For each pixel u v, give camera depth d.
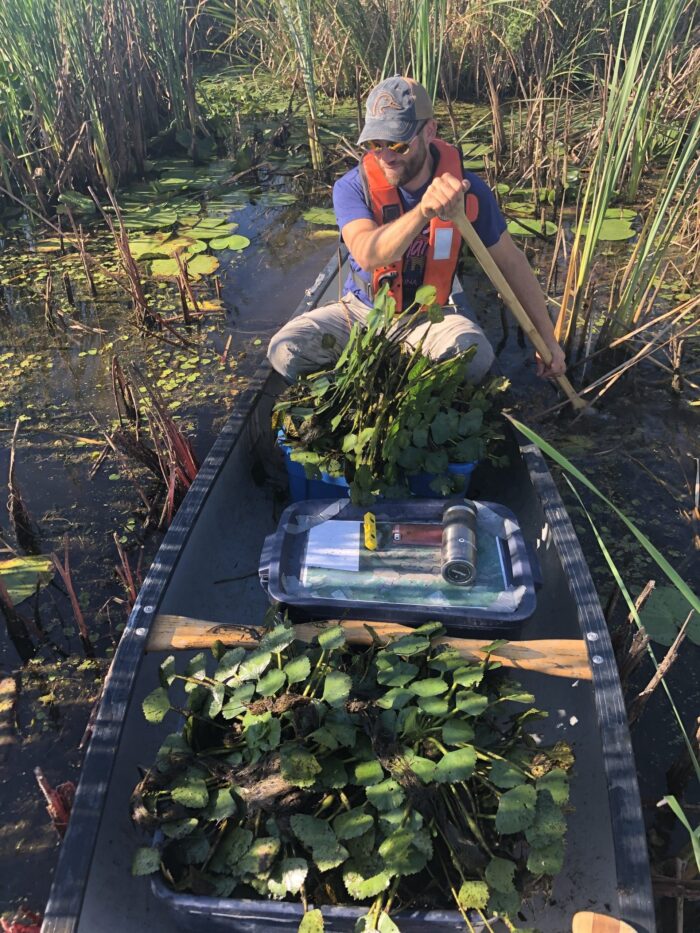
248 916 1.25
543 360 2.58
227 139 5.96
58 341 3.60
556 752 1.41
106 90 5.20
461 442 2.11
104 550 2.48
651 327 3.53
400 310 2.48
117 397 2.96
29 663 2.14
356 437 2.03
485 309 3.76
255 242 4.45
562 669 1.54
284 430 2.19
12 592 2.33
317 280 3.05
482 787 1.38
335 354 2.41
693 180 3.13
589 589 1.69
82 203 4.79
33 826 1.77
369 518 1.89
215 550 2.02
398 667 1.49
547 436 2.96
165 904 1.30
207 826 1.36
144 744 1.54
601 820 1.41
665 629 2.21
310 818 1.29
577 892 1.37
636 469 2.80
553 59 6.10
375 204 2.38
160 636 1.59
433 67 4.48
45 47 4.95
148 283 4.04
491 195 2.42
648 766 1.88
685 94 5.19
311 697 1.43
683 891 1.57
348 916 1.24
